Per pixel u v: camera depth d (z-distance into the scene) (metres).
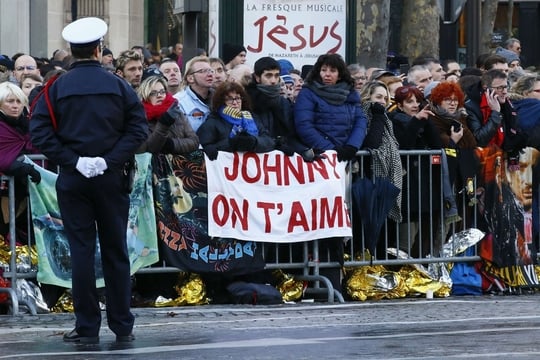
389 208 22.88
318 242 22.69
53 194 20.83
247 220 22.11
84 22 16.98
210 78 22.38
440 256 23.45
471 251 23.80
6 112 20.61
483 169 23.64
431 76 27.09
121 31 63.41
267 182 22.23
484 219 23.72
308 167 22.45
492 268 23.80
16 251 20.94
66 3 61.47
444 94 23.41
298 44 26.08
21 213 21.08
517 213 23.97
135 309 20.92
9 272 20.81
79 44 16.88
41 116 16.77
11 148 20.64
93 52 16.98
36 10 55.31
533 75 24.91
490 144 23.66
